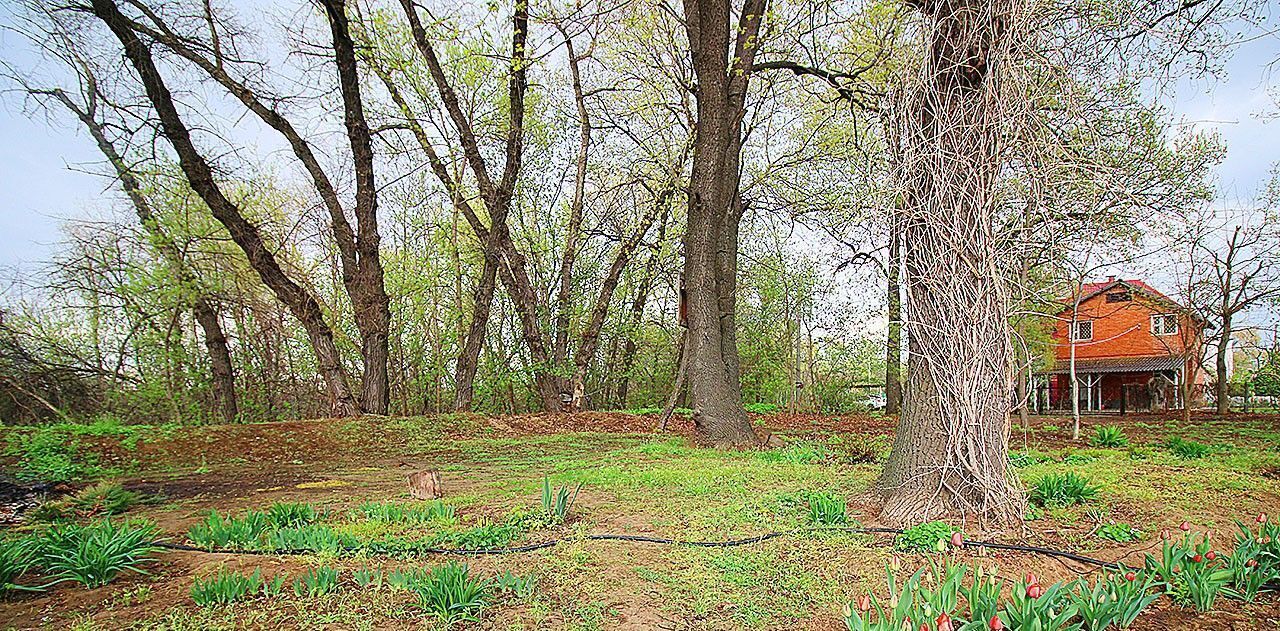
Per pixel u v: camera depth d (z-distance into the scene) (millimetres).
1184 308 17875
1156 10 5527
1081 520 5168
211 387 17828
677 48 14703
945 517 5039
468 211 17234
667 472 7941
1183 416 17547
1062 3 5059
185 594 3910
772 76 15719
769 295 23109
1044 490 5699
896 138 5461
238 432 12336
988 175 5098
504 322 20594
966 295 5102
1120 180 5727
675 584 4031
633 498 6531
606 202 19594
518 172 17766
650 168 17516
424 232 19391
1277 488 6344
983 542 4562
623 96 17906
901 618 2875
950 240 5094
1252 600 3598
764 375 24234
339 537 4875
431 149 16406
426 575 3934
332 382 14906
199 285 15570
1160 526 4988
